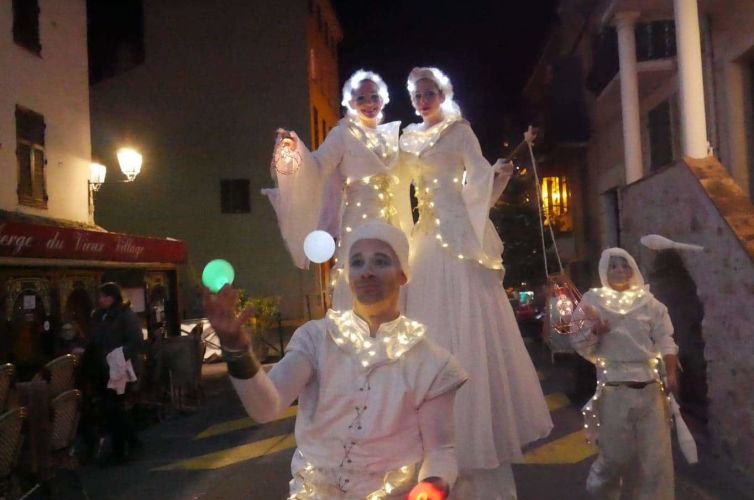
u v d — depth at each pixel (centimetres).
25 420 561
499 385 447
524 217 2100
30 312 1130
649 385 540
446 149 463
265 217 3031
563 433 955
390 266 288
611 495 559
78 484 666
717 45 1056
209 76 3042
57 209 1480
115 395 923
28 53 1389
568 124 1947
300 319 3009
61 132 1507
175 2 3042
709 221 759
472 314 445
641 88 1364
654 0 1176
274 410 270
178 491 793
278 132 423
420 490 255
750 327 673
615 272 558
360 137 458
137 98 3038
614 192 1767
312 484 275
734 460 723
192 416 1220
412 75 485
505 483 452
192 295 2852
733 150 1019
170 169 3038
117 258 1360
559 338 1146
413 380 275
